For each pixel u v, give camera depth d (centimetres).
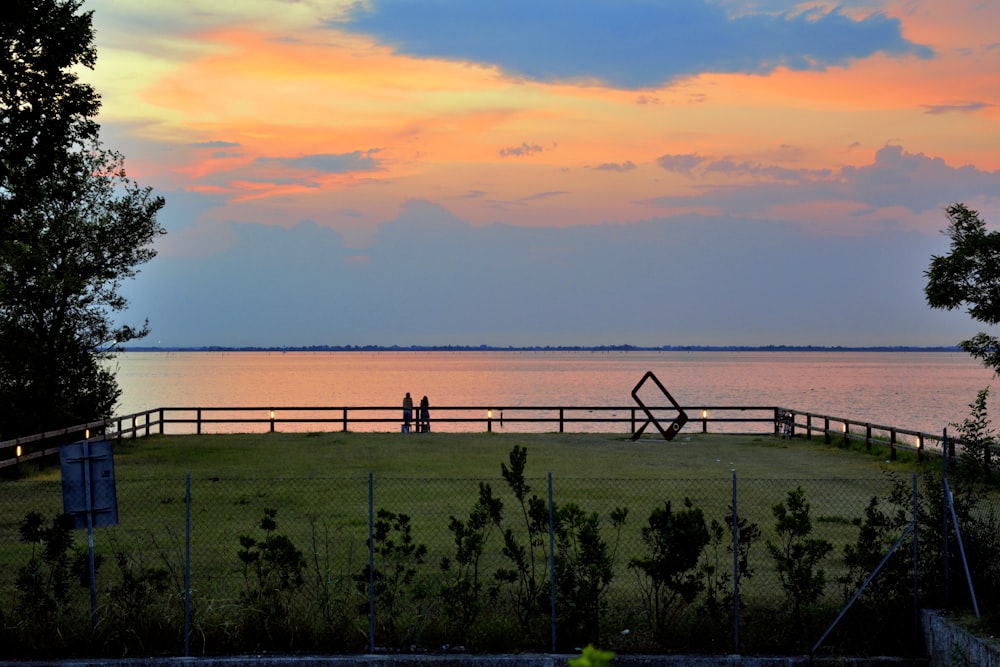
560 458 3322
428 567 1645
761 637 1318
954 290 1666
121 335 3772
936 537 1386
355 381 17638
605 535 1917
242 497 2394
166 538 1891
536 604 1377
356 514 2164
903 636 1338
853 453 3462
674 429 4062
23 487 2594
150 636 1312
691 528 1330
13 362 3428
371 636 1280
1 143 2383
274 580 1491
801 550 1366
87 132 2492
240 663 1252
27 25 2306
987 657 1164
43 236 3516
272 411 4338
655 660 1268
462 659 1259
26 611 1333
